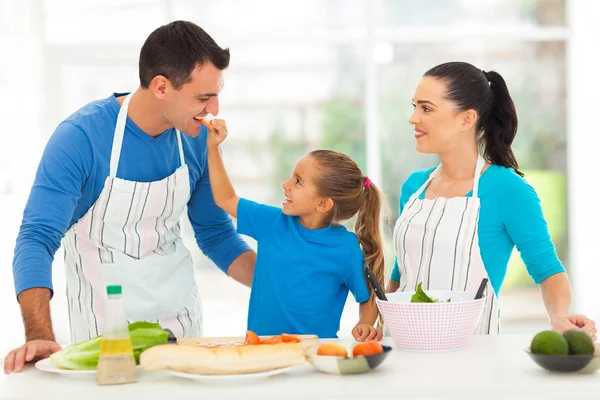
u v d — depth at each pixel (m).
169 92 1.92
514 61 5.53
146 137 2.03
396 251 2.13
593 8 5.46
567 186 5.55
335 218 2.16
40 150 5.31
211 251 2.32
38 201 1.86
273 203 5.52
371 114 5.52
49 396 1.31
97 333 2.07
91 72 5.45
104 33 5.45
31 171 5.23
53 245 1.85
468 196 2.03
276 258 2.10
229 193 2.18
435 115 2.00
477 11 5.52
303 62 5.51
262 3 5.51
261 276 2.13
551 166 5.55
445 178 2.12
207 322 5.34
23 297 1.71
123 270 2.05
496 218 1.99
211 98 1.95
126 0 5.44
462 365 1.47
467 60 5.53
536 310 5.32
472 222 1.98
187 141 2.14
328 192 2.10
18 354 1.53
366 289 2.07
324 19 5.52
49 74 5.40
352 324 5.37
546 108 5.54
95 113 2.00
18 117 5.23
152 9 5.47
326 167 2.11
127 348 1.40
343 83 5.53
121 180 1.99
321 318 2.07
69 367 1.44
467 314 1.58
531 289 5.32
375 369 1.45
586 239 5.53
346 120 5.53
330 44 5.52
